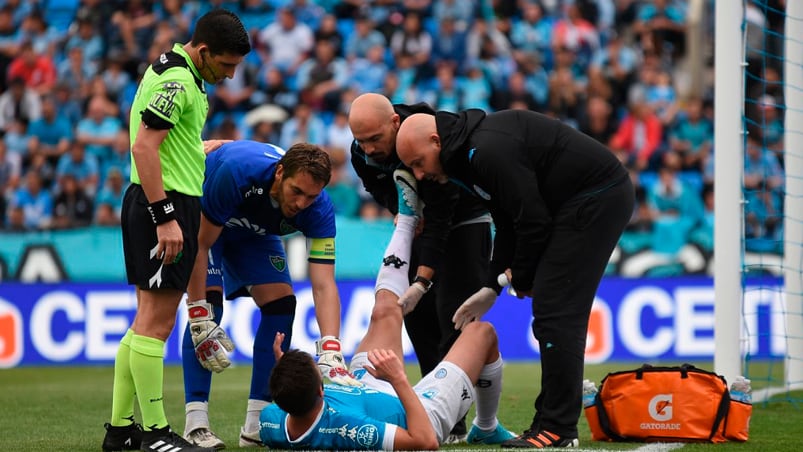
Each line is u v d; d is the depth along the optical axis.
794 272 29.50
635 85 53.91
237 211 19.53
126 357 18.27
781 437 20.38
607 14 56.50
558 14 55.81
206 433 19.30
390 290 19.39
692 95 55.56
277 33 54.34
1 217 49.31
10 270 42.34
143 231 17.33
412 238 19.94
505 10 55.84
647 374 19.47
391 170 20.17
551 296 17.66
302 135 50.75
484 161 17.08
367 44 54.31
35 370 38.78
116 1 55.69
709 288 40.53
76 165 49.94
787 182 29.53
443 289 21.42
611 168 17.86
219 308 20.44
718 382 19.28
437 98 52.59
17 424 23.44
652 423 19.22
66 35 55.09
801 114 29.42
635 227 43.19
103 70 53.84
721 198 25.38
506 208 17.34
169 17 55.62
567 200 17.77
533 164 17.58
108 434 18.47
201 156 17.84
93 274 42.38
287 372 16.31
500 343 40.88
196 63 17.59
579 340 17.67
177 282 17.36
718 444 19.02
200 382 19.58
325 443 16.69
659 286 40.53
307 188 18.34
